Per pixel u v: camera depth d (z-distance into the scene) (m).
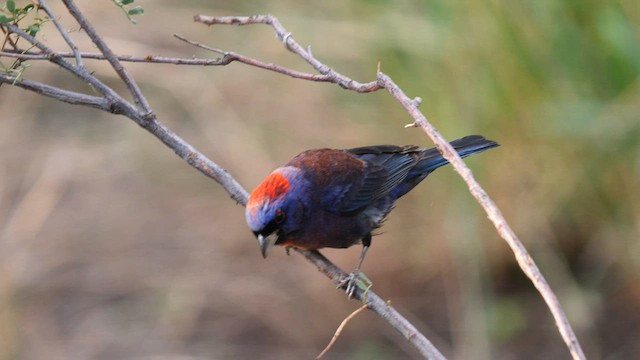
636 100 11.59
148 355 12.63
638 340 11.67
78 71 6.82
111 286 13.86
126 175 15.63
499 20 11.91
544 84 11.83
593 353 11.71
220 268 13.75
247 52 14.42
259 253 13.84
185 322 13.09
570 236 12.28
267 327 12.82
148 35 15.13
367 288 6.69
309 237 8.25
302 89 13.75
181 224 14.61
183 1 15.34
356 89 6.43
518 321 12.10
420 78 12.58
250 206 7.77
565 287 12.17
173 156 15.59
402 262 12.57
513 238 5.03
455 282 12.34
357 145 13.13
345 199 8.32
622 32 11.36
